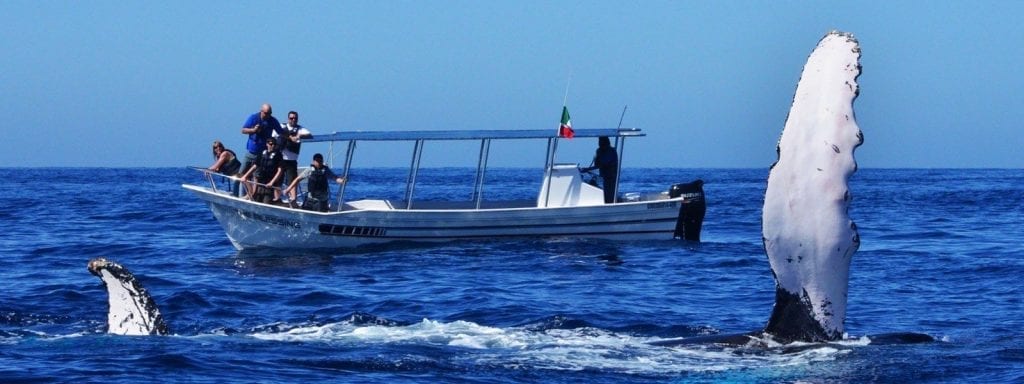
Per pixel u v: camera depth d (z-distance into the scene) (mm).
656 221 31203
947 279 21875
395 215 29375
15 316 15633
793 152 10836
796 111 10828
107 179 120000
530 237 30766
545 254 27500
